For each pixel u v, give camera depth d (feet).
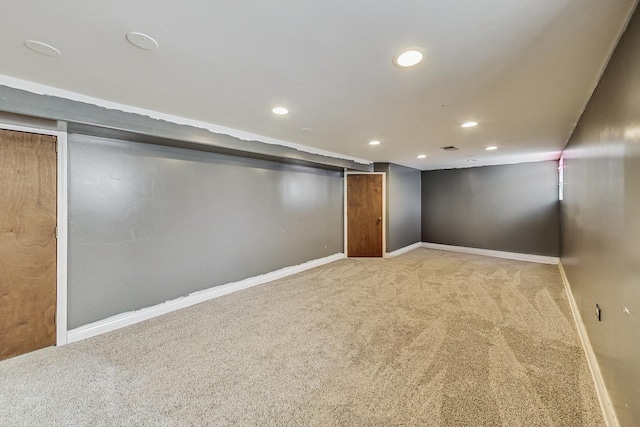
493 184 19.81
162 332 8.38
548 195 17.62
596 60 5.12
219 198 11.58
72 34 4.29
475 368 6.46
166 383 6.04
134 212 9.18
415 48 4.70
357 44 4.58
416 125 9.49
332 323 8.88
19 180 7.18
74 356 7.13
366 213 18.89
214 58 5.05
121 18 3.90
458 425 4.87
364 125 9.49
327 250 17.62
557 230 17.30
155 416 5.12
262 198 13.38
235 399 5.55
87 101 6.92
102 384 6.02
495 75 5.71
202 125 9.27
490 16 3.86
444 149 13.94
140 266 9.32
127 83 6.14
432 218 22.86
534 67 5.37
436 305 10.34
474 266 16.47
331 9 3.70
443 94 6.75
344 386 5.90
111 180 8.68
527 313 9.53
